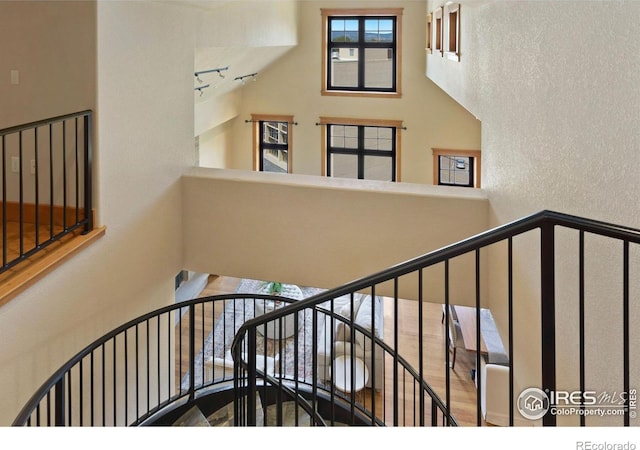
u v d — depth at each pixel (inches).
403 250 173.9
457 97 213.0
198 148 321.1
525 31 120.6
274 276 185.6
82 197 145.0
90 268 141.3
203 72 233.8
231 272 189.5
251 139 372.2
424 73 339.9
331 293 73.6
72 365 112.0
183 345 284.2
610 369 79.8
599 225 56.0
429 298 175.5
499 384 220.1
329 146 368.8
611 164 77.8
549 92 105.0
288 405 181.3
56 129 144.5
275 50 312.5
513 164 133.1
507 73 137.6
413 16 335.6
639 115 69.1
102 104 141.3
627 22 72.2
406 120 347.3
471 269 173.0
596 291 85.2
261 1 263.0
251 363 86.2
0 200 153.6
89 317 141.9
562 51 97.3
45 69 141.2
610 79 77.9
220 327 305.3
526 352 124.0
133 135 157.4
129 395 167.9
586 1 86.4
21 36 141.4
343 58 355.9
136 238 163.2
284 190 181.0
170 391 196.2
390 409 228.8
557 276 104.7
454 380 252.8
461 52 203.8
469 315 278.7
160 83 171.3
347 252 178.4
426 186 180.2
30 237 138.3
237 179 185.2
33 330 120.9
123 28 148.3
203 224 190.4
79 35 137.4
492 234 61.0
